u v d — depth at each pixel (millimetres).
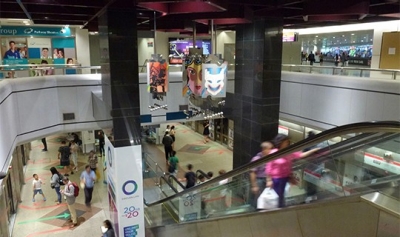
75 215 9797
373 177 4516
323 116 10445
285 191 5137
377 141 4375
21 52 16062
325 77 10266
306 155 5098
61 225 9773
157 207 8961
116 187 7520
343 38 15578
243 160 11062
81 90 10930
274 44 9750
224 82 9609
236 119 11266
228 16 8578
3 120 7426
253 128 10422
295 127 12773
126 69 7660
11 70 9500
